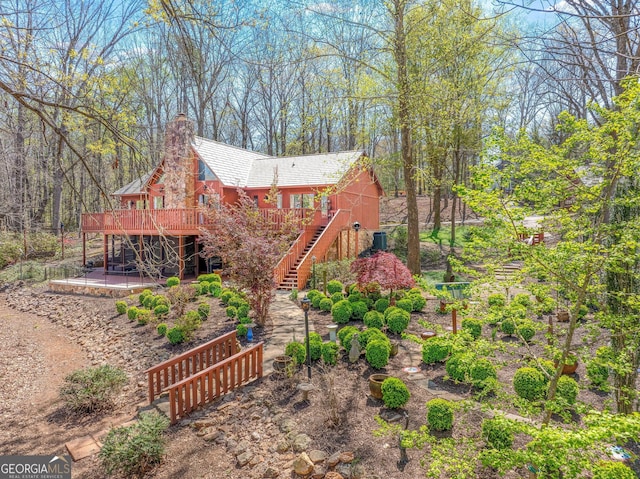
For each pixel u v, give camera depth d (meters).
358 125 23.16
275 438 6.14
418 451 5.38
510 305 4.83
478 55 19.84
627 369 3.93
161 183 22.05
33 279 20.64
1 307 17.56
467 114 17.91
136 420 7.37
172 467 5.92
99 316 14.15
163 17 5.99
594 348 7.93
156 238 21.67
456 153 24.06
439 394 6.82
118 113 7.07
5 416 8.22
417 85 16.33
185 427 6.89
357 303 11.41
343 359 8.45
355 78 19.36
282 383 7.75
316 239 19.22
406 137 16.80
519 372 6.19
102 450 5.95
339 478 5.03
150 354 10.38
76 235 32.62
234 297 13.05
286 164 23.95
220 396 7.66
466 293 4.70
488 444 5.09
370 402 6.70
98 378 8.30
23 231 16.80
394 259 11.73
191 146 20.75
